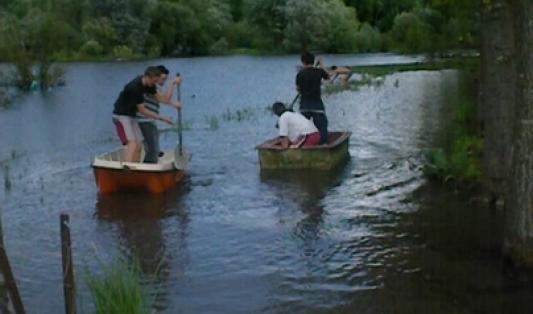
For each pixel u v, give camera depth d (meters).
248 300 5.53
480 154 9.43
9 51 30.64
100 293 4.54
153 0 57.28
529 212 5.71
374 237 7.05
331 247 6.79
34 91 28.83
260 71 38.22
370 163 10.77
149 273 6.18
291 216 7.93
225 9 66.06
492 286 5.65
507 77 7.46
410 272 6.04
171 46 59.25
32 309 5.46
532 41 5.40
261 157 10.45
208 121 17.11
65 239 4.11
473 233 7.04
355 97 22.08
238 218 7.91
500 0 7.22
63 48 50.72
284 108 10.95
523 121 5.62
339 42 59.97
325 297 5.55
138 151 9.57
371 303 5.41
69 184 9.94
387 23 69.31
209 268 6.29
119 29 55.69
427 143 12.47
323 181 9.62
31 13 51.09
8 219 8.10
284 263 6.38
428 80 27.97
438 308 5.27
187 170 10.61
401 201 8.41
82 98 25.59
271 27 61.94
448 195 8.58
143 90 9.35
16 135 16.03
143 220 7.91
